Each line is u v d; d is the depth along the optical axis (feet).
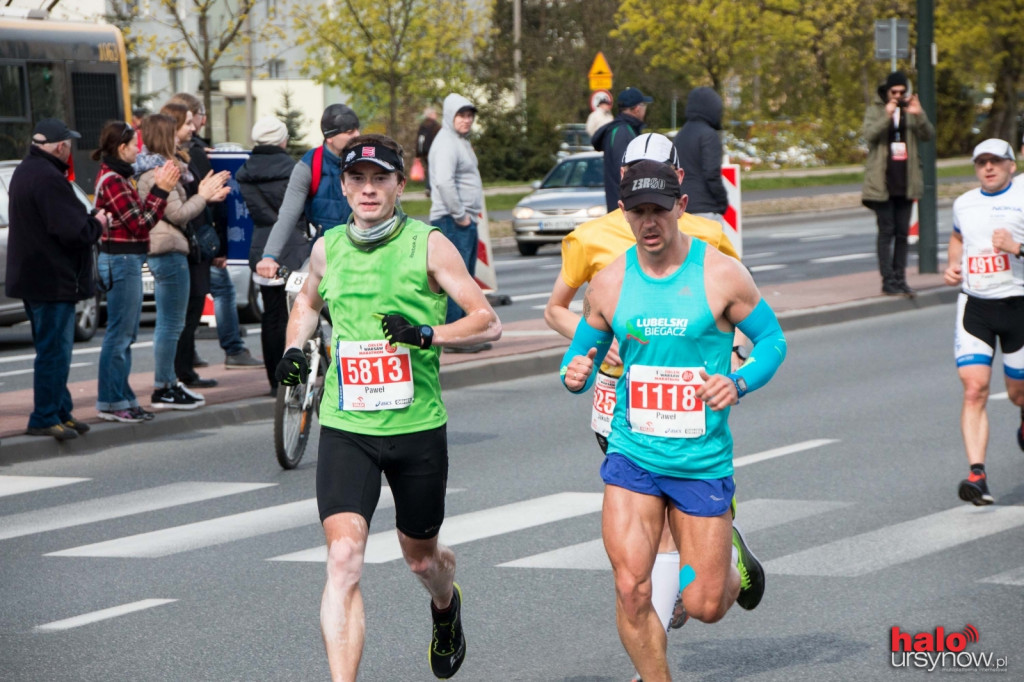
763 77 269.23
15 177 51.29
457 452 52.95
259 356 77.82
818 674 28.91
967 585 35.29
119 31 123.85
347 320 27.27
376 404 26.91
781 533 40.47
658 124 274.16
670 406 25.30
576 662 29.89
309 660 30.19
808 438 54.49
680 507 25.66
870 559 37.68
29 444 52.24
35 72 114.62
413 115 227.20
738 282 25.21
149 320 98.07
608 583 35.78
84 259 52.60
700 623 32.55
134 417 56.29
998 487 46.32
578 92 269.03
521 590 35.17
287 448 50.06
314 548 39.68
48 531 41.88
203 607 34.09
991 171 43.78
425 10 217.56
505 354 72.69
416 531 27.76
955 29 278.67
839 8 248.52
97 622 32.96
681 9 225.56
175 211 56.80
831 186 227.61
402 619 33.12
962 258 44.55
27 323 101.50
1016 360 44.19
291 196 54.39
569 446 53.98
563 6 281.74
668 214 24.80
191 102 61.77
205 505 45.06
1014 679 28.63
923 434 55.21
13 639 31.73
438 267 27.35
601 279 25.84
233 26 172.86
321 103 307.58
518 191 209.26
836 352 77.41
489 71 248.52
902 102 92.38
